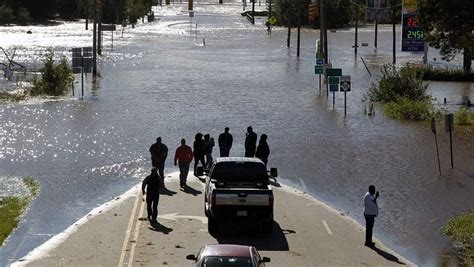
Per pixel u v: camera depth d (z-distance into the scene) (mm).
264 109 90562
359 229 42438
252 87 112750
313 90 110438
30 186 52938
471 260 37906
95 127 76250
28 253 37281
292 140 71375
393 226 44000
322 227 42281
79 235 39875
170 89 108062
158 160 51000
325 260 36000
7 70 117625
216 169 42938
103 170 58438
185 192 50031
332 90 93625
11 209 46438
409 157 64562
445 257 38406
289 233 40656
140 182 54625
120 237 39406
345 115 87125
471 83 127062
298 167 60188
